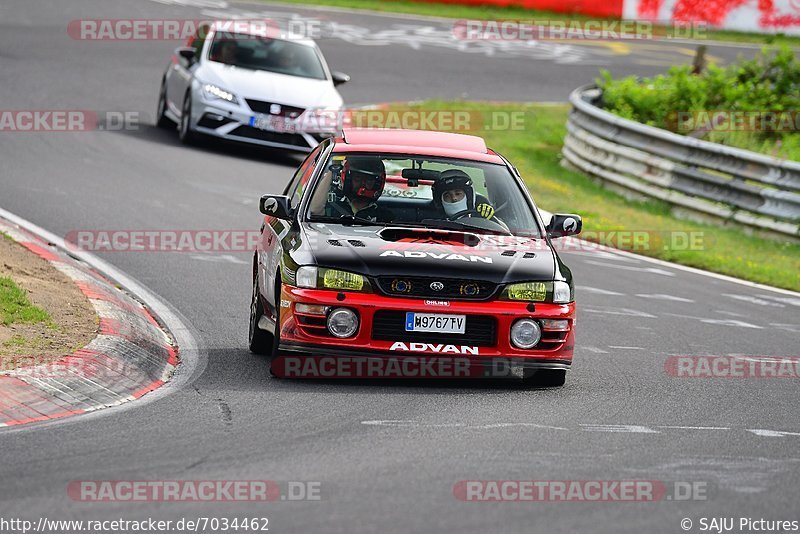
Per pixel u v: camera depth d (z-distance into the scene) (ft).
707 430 85.15
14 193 169.17
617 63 366.84
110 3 364.79
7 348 90.68
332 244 95.20
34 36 313.73
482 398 91.56
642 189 221.25
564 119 298.97
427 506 62.95
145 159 206.08
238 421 80.89
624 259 172.14
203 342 108.88
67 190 175.32
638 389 98.94
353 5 416.46
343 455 72.84
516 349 93.30
